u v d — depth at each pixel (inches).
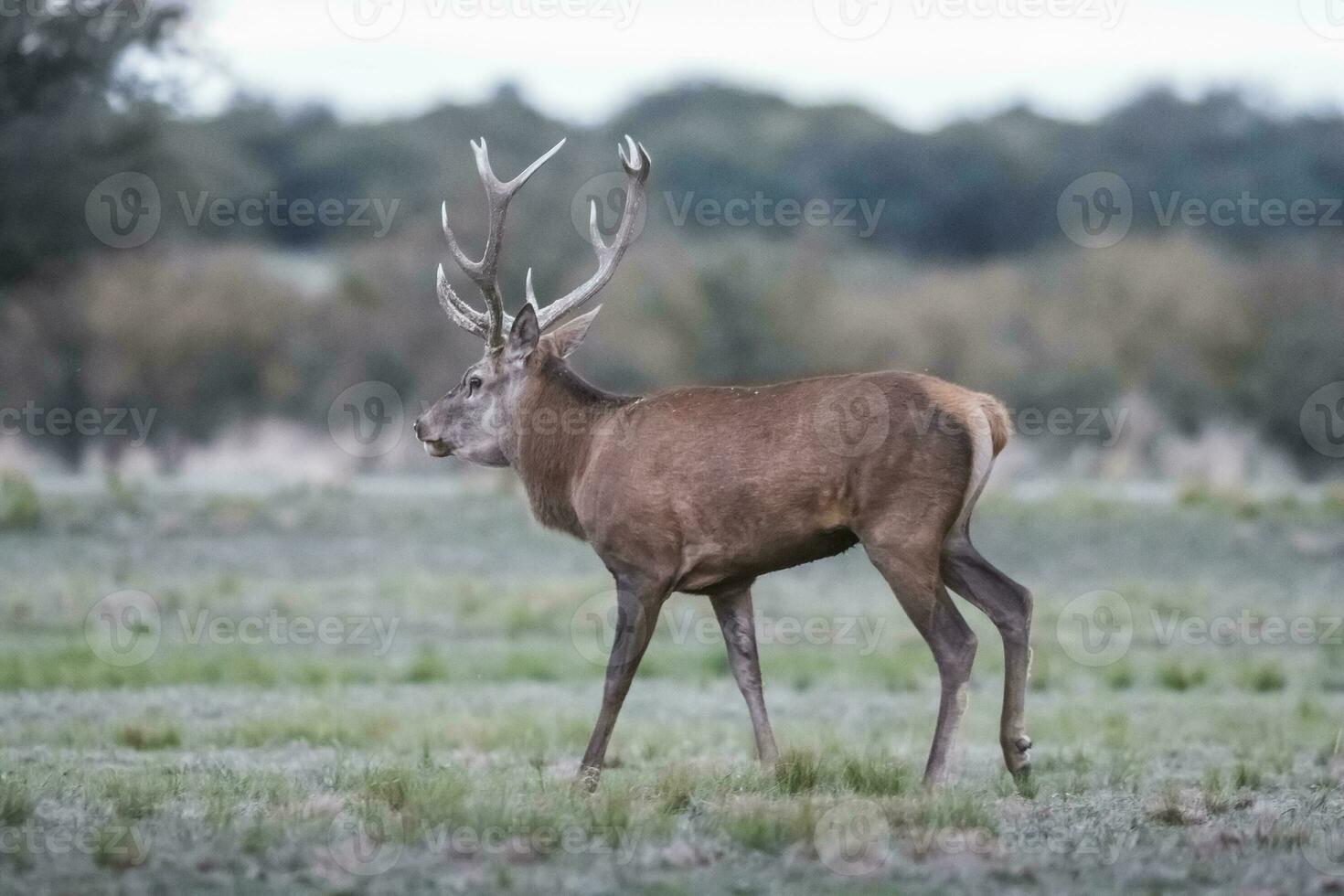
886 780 1316.4
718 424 1370.6
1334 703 2070.6
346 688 2143.2
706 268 5644.7
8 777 1300.4
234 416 5255.9
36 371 5000.0
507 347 1523.1
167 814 1185.4
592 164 6870.1
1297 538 3213.6
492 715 1908.2
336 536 3221.0
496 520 3363.7
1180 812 1227.9
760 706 1437.0
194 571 2935.5
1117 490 3924.7
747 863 1056.2
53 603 2608.3
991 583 1364.4
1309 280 5807.1
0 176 4498.0
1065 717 1911.9
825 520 1342.3
